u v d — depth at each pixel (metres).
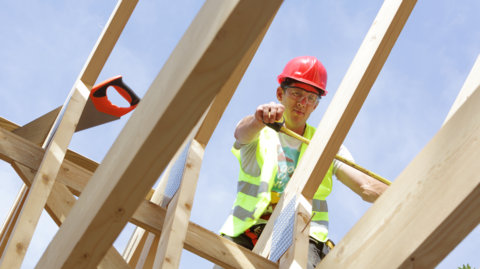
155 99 1.03
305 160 2.18
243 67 2.11
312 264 2.13
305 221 2.02
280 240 2.09
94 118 2.58
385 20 1.92
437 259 1.21
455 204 1.14
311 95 2.63
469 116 1.26
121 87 2.54
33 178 1.97
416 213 1.27
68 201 1.91
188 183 2.02
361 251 1.43
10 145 2.01
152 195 2.75
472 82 1.98
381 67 1.89
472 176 1.15
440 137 1.33
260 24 0.86
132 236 2.76
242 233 2.36
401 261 1.23
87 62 2.36
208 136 2.20
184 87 0.91
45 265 1.24
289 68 2.71
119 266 1.81
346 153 2.59
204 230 1.99
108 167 1.12
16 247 1.67
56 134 2.06
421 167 1.35
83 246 1.09
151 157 0.98
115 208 1.04
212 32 0.89
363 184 2.49
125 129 1.13
